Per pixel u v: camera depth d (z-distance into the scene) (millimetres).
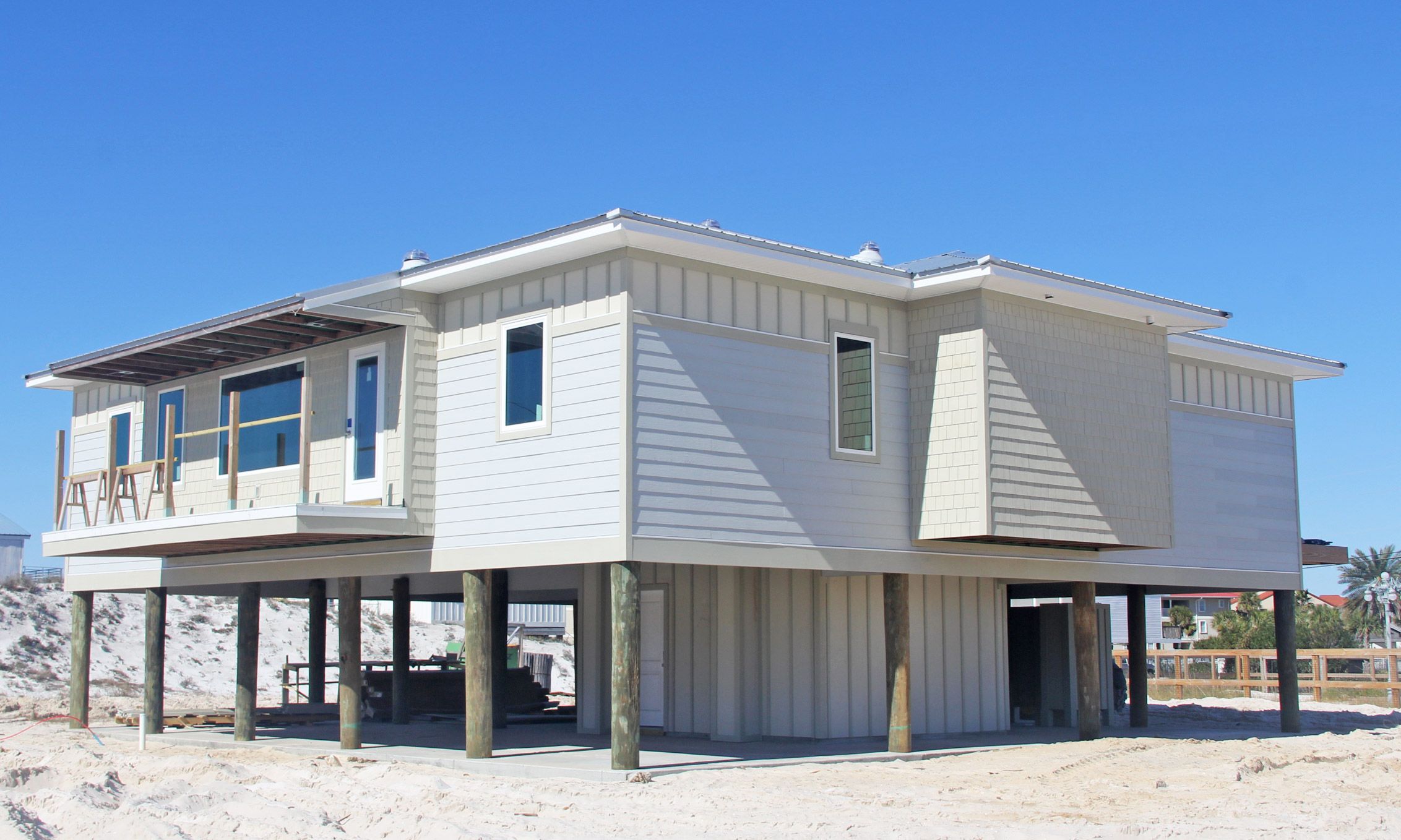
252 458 18547
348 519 15578
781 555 15531
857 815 11961
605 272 14867
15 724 23438
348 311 15703
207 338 17250
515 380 15703
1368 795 13570
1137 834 11016
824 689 18031
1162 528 18203
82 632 22516
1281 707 21609
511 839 10953
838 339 16594
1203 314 18266
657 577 19500
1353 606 73062
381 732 20094
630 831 11305
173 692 39000
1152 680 35469
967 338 16625
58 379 22000
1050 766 15531
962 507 16406
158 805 12336
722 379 15297
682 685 18953
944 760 16250
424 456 16391
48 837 11344
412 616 55656
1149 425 18266
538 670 46281
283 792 13398
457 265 15727
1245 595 65688
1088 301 17234
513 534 15406
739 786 13734
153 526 17453
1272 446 22203
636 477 14367
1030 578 18172
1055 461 16953
